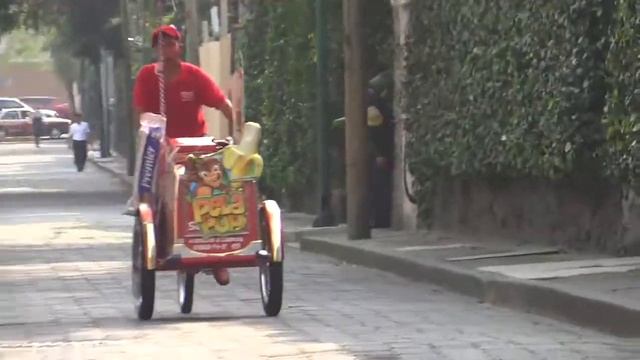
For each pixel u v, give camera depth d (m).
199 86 27.27
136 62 96.88
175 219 26.34
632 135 30.62
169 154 26.45
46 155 148.75
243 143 26.56
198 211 26.33
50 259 42.53
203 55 79.50
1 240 51.94
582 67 32.72
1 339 24.06
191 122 27.38
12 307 29.22
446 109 41.31
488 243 38.97
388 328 24.95
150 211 26.69
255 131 26.62
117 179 104.31
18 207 75.88
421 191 44.41
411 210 45.66
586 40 32.62
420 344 22.70
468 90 39.22
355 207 42.56
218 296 30.86
